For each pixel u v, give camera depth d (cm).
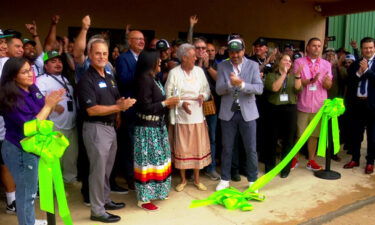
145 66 342
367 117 474
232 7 771
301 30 892
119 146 402
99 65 311
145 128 349
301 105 472
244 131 399
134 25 658
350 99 490
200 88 397
